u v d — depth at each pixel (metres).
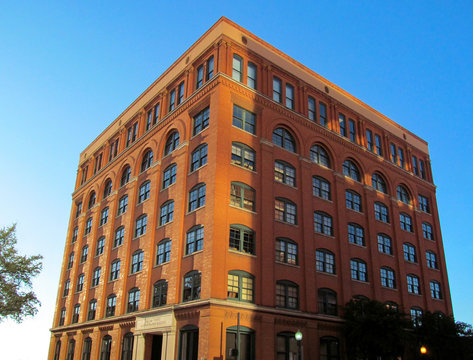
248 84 38.78
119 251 44.88
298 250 37.06
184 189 37.09
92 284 48.88
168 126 42.25
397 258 46.59
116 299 42.75
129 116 51.47
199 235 33.69
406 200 51.97
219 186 33.38
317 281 37.53
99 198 53.09
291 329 33.97
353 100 49.09
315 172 41.69
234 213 33.59
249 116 37.81
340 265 40.16
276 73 41.53
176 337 32.72
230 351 28.38
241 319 31.06
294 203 38.31
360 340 35.34
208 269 31.16
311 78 44.91
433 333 41.56
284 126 40.34
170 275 35.47
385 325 35.16
